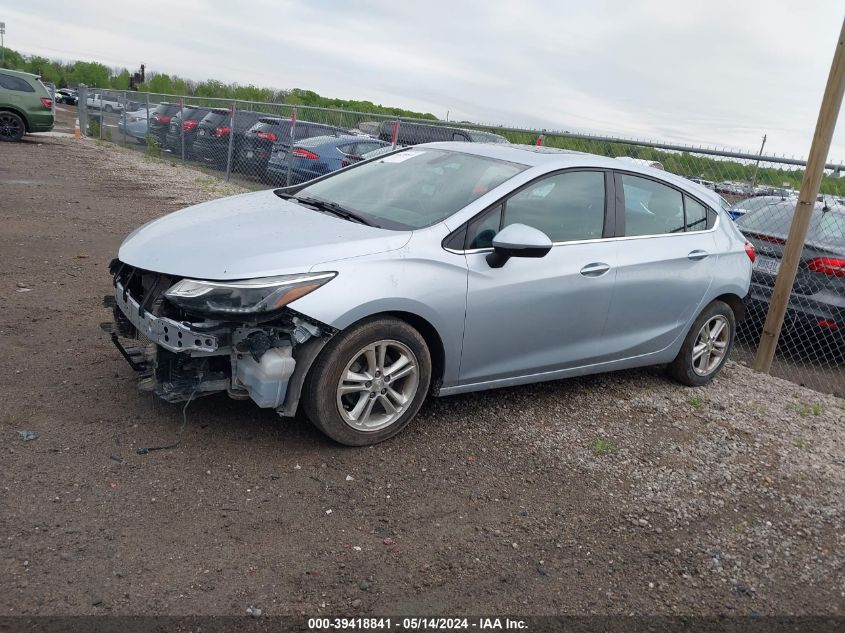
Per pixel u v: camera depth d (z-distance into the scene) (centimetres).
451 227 409
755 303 727
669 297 519
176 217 445
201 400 426
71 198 1173
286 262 361
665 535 360
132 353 408
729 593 322
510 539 338
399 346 393
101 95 2580
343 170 527
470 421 453
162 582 277
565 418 479
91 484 333
